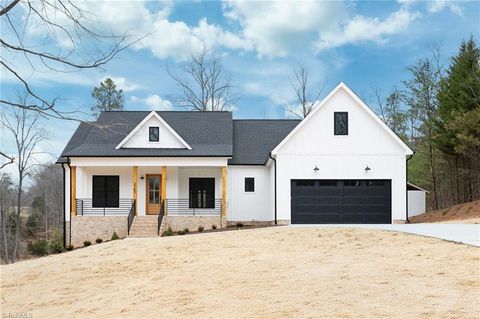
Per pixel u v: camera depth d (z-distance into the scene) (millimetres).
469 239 12672
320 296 8547
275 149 25766
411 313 7324
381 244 12992
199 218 26984
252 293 9156
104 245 16750
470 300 7766
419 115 38500
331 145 25969
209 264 12125
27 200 50781
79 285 11828
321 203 25781
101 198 28812
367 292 8570
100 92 55844
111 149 28016
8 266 15516
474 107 30297
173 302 9219
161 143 28531
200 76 46500
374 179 25828
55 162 28250
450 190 38406
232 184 29219
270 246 13914
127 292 10469
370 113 25891
